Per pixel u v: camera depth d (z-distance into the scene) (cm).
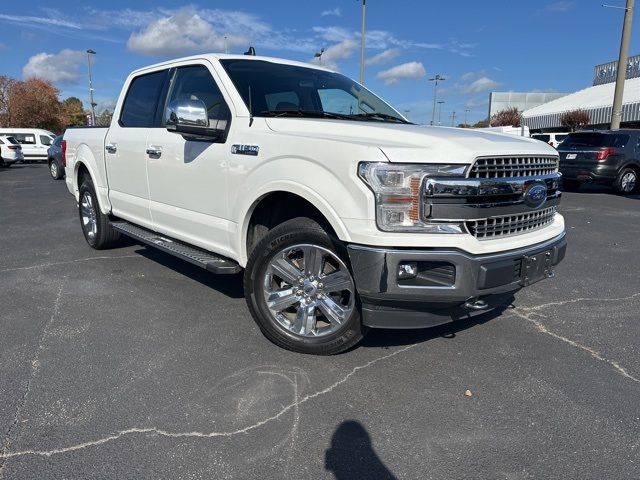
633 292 514
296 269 352
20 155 2705
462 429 276
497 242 316
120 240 656
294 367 340
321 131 345
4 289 496
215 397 302
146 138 487
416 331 404
